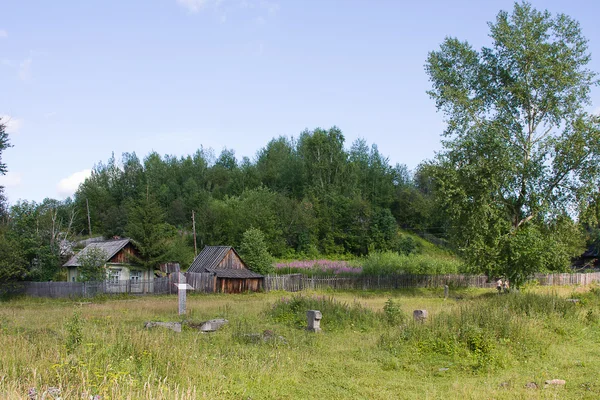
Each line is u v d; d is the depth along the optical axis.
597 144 34.78
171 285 44.62
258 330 17.73
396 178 114.81
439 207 39.25
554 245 35.59
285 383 10.62
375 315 20.55
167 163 120.25
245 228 74.31
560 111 35.81
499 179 36.34
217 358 12.14
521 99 36.72
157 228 49.94
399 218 98.69
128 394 7.73
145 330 15.28
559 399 9.36
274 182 106.75
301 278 51.34
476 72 38.81
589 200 36.59
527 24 36.72
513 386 10.48
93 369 9.23
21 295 40.44
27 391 7.85
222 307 26.52
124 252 47.03
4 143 41.22
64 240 55.78
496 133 36.06
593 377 11.16
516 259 34.94
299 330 18.42
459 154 37.44
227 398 9.30
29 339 12.98
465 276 55.12
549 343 14.39
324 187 94.50
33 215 49.31
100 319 20.27
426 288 52.53
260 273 52.41
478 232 36.34
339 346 15.22
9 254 39.72
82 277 42.88
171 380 9.63
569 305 19.95
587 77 36.09
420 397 9.81
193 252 70.69
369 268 58.06
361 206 82.75
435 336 14.21
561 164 36.41
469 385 10.59
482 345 13.29
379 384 10.88
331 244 81.00
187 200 92.44
